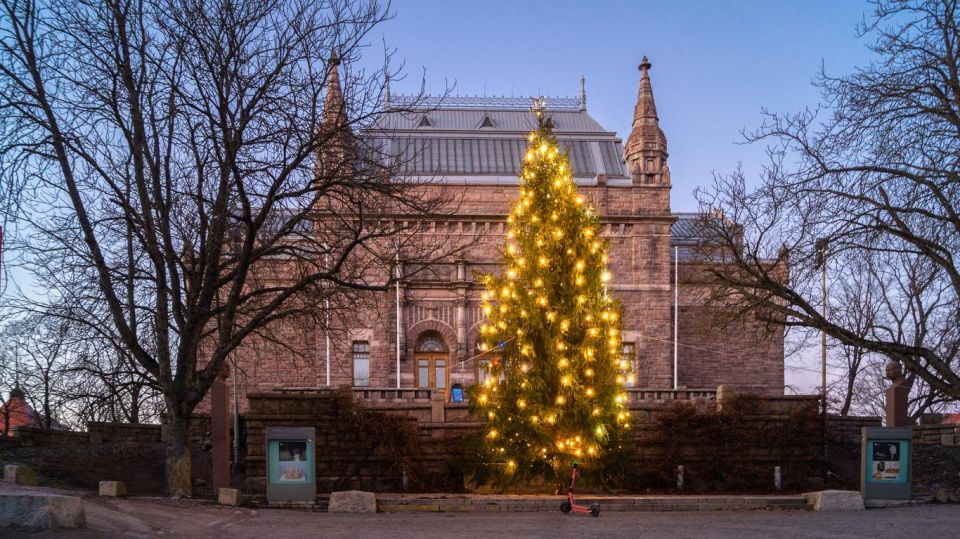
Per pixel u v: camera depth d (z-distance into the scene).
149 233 19.75
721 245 24.44
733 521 17.00
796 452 27.12
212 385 22.42
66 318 20.00
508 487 24.95
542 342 24.39
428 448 26.25
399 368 44.94
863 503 20.28
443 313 46.75
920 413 37.94
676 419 26.94
